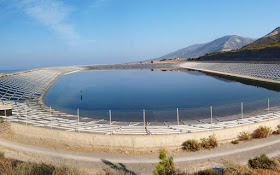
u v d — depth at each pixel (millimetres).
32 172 9992
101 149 13945
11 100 27047
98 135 14180
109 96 36000
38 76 52781
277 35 129875
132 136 13898
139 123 18250
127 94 37594
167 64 109562
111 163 12133
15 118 18172
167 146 13984
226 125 15750
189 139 14102
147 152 13523
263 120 16469
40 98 31812
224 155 12641
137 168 11570
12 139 15328
